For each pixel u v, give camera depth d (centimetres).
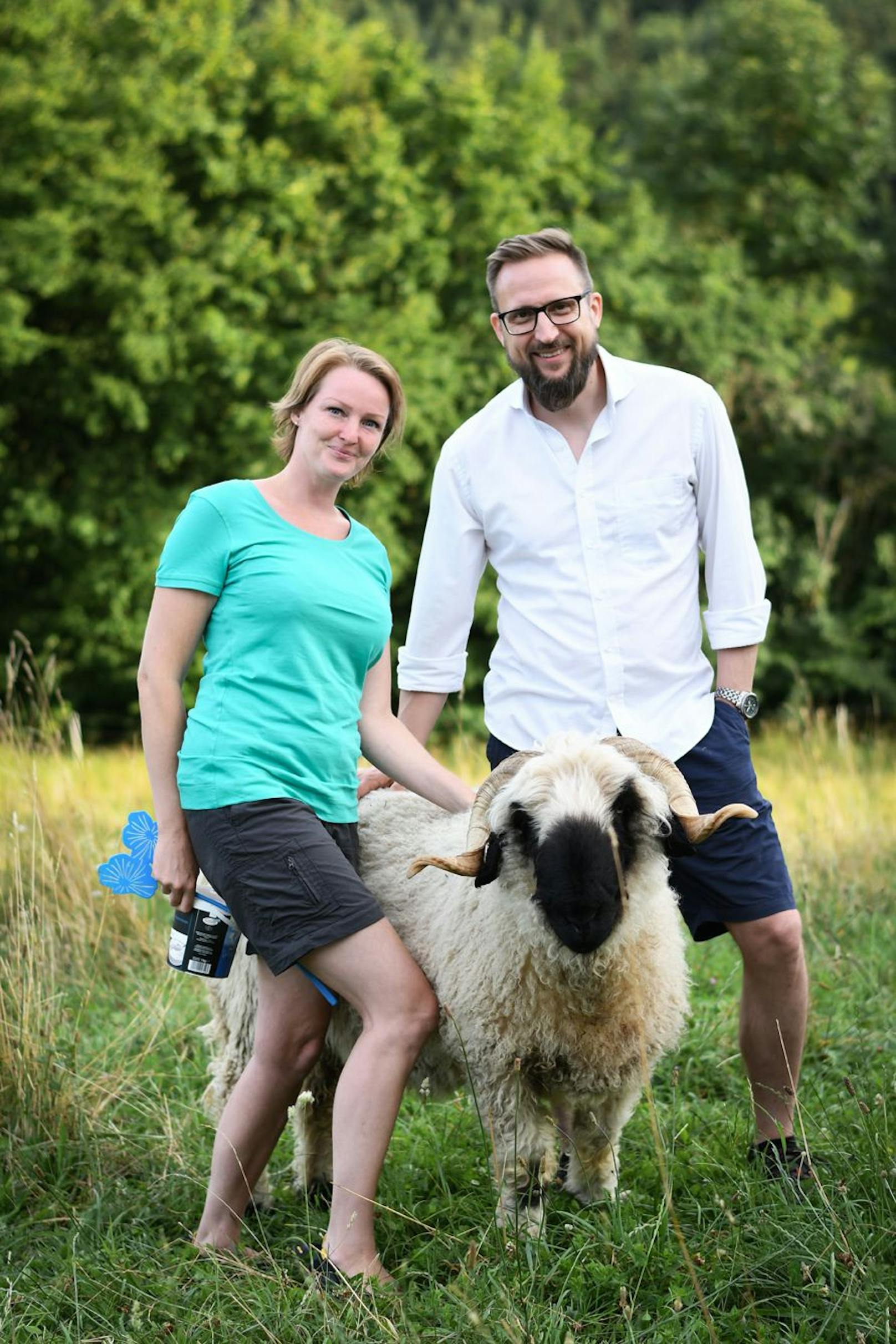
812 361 2166
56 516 1625
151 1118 434
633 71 4153
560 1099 368
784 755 1117
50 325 1684
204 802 340
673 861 376
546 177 1959
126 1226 365
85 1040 486
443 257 1755
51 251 1516
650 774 348
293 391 367
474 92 1894
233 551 349
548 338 363
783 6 2516
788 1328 288
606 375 374
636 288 1934
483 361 1764
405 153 1898
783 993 380
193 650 356
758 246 2492
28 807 611
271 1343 290
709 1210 346
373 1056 330
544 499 380
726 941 615
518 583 388
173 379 1656
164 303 1555
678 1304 289
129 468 1694
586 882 315
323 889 333
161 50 1702
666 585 376
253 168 1659
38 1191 384
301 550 353
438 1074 392
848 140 2488
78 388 1642
